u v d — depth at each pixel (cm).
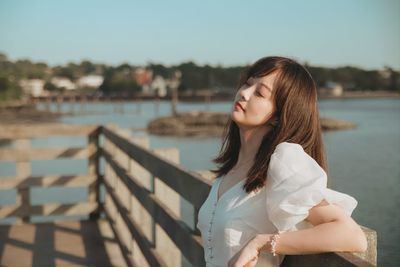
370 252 142
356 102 11581
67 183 667
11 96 10888
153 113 9206
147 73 14100
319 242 131
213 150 1794
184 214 527
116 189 568
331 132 2641
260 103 161
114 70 15650
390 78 13025
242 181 158
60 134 675
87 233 601
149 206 368
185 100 13250
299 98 158
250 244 142
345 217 132
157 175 338
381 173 637
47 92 14275
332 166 671
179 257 352
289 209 135
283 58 165
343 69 13025
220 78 12588
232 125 190
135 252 434
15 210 646
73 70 16788
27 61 15250
